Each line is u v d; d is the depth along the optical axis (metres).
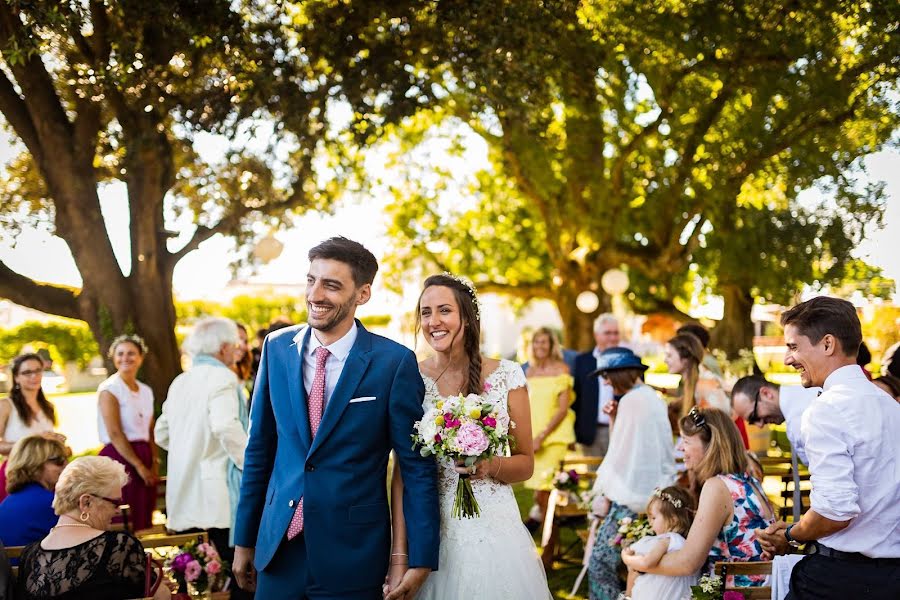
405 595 2.96
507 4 7.95
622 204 14.59
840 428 2.72
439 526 3.12
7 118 9.27
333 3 8.86
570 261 15.94
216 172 10.76
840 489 2.68
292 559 2.94
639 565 3.83
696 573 3.82
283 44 8.73
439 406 3.04
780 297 13.94
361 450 2.97
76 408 19.22
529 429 3.50
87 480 3.30
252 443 3.16
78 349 23.41
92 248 9.66
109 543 3.21
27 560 3.22
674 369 5.49
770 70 10.41
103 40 8.36
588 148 13.73
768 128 11.46
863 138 10.45
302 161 10.80
